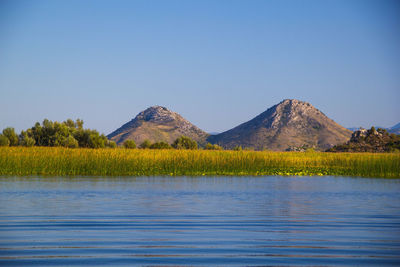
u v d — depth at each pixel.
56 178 29.61
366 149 113.06
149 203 18.20
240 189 23.89
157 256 10.08
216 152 41.56
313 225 13.71
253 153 41.47
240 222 14.11
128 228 13.06
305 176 34.56
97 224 13.66
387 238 11.96
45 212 15.77
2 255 10.09
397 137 121.94
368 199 20.12
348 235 12.32
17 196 20.19
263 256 10.13
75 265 9.38
